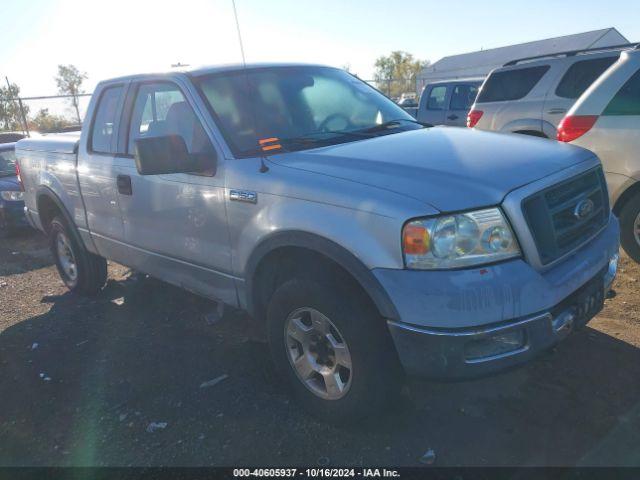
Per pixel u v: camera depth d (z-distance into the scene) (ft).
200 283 12.41
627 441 9.11
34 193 18.01
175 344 13.76
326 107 12.89
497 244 8.36
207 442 9.89
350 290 9.19
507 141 10.90
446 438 9.52
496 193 8.53
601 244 10.18
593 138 17.02
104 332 14.84
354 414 9.53
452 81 40.63
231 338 13.85
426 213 8.20
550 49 129.29
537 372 11.19
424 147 10.43
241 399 11.12
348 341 9.14
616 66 16.92
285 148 11.19
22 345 14.44
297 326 10.08
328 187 9.23
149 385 11.94
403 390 10.93
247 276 10.80
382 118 13.29
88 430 10.53
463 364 8.21
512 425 9.72
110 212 14.55
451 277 8.09
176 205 12.11
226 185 10.82
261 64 13.35
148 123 13.35
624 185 16.65
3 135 42.45
